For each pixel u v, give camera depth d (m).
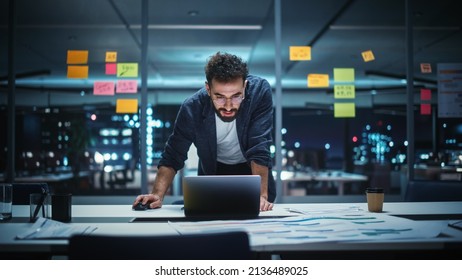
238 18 5.94
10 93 3.89
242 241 0.91
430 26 6.27
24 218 1.65
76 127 9.84
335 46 7.51
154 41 7.12
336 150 12.76
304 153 9.19
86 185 9.36
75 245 0.87
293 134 12.84
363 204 2.05
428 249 1.13
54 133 11.00
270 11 5.64
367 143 12.47
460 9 5.53
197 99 2.10
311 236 1.18
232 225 1.37
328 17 5.89
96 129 12.77
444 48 7.37
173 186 8.83
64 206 1.54
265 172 2.00
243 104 2.05
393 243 1.12
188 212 1.64
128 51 7.82
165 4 5.35
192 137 2.11
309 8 5.52
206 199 1.63
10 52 3.91
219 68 1.74
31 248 1.14
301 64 9.09
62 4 5.31
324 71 9.89
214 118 2.07
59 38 6.89
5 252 1.25
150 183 9.30
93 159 9.97
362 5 5.38
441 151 9.82
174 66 9.39
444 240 1.14
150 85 12.06
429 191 2.57
